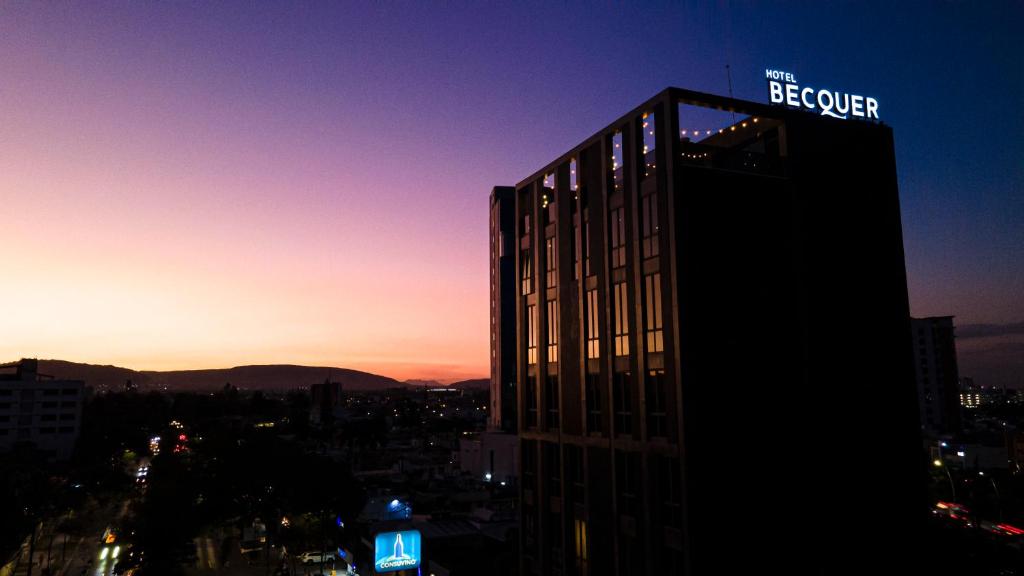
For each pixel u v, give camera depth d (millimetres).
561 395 34500
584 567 32094
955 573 48344
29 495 80625
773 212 28422
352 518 78688
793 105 30562
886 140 32062
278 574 72375
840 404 28328
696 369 25453
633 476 28688
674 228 25938
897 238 31250
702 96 27703
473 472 126125
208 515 86250
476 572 50375
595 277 31984
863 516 28016
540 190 38281
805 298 28172
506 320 160375
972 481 89562
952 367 179125
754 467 25984
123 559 71125
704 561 24344
